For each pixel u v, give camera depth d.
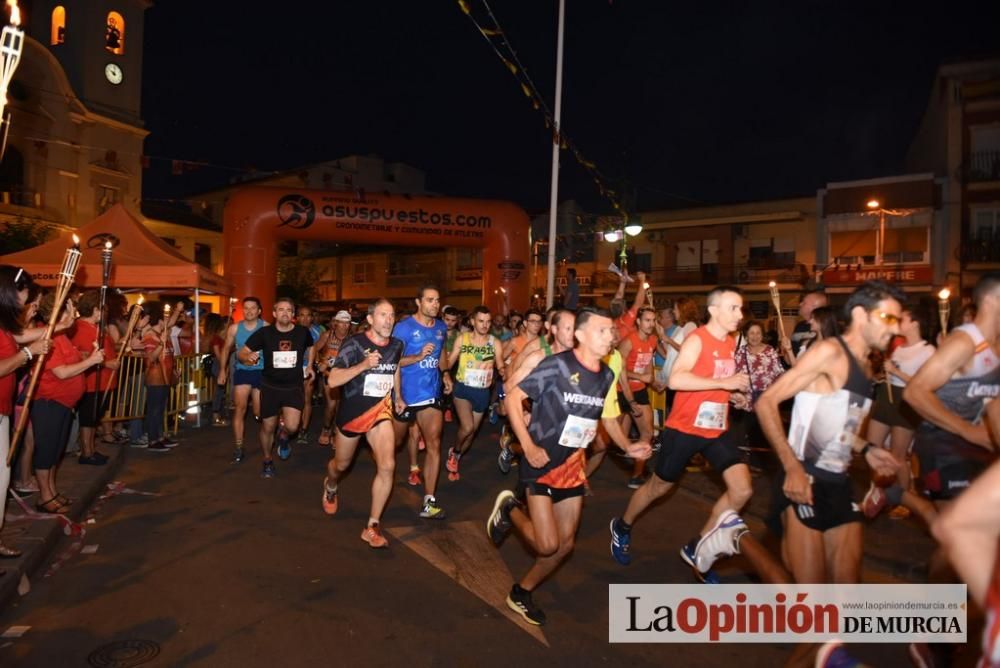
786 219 34.44
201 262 42.09
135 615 4.70
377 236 20.73
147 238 13.93
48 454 6.44
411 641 4.39
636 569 5.75
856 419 3.70
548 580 5.48
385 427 6.16
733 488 5.07
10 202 29.27
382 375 6.18
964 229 29.00
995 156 28.55
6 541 5.57
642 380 8.28
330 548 6.11
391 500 7.79
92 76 32.94
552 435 4.48
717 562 5.90
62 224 30.84
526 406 7.32
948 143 29.50
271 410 8.63
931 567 3.87
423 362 7.10
